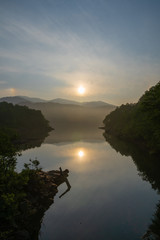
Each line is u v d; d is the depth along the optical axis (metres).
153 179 33.31
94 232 18.45
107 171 40.12
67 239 17.61
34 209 22.66
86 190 29.77
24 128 144.38
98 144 83.56
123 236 17.58
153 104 31.23
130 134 80.19
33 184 26.91
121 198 26.25
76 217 21.69
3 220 18.09
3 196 17.42
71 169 42.69
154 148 52.09
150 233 17.64
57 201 26.09
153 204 23.89
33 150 70.56
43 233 18.73
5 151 22.36
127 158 52.44
